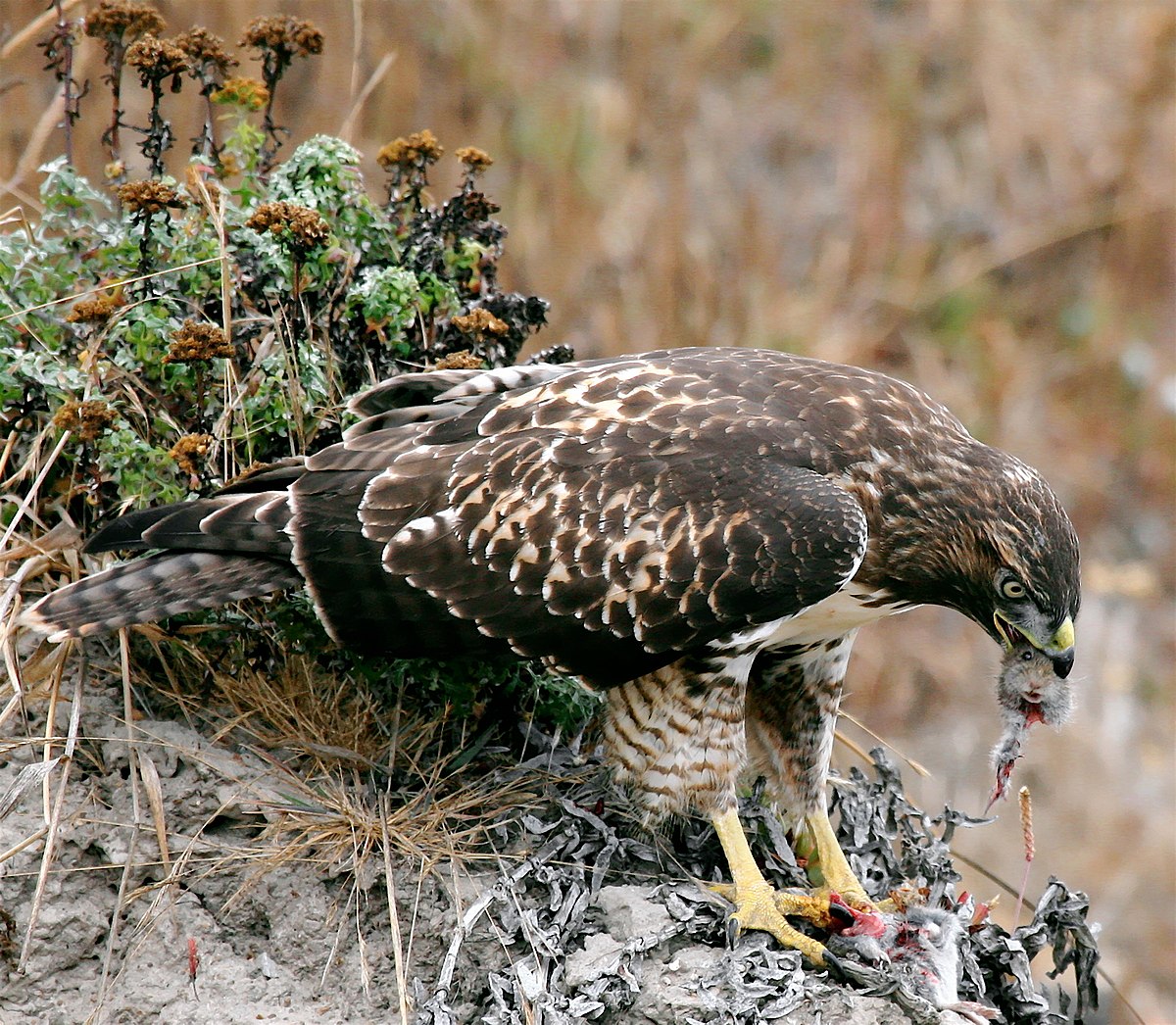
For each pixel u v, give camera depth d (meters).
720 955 7.86
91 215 9.78
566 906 8.05
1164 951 13.96
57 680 8.34
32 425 9.24
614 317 16.58
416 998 7.93
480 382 8.61
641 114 18.95
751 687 9.07
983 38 21.41
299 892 8.16
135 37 10.06
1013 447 18.28
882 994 7.79
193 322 8.78
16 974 7.84
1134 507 18.41
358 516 8.06
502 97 18.00
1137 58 21.28
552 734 9.37
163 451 8.82
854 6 21.45
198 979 7.95
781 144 19.94
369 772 8.73
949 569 8.61
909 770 14.83
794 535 8.01
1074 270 20.02
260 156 10.73
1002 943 8.36
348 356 9.52
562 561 8.00
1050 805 15.02
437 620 8.12
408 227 10.11
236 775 8.41
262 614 8.99
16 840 8.00
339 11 16.38
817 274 18.41
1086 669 16.56
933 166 20.39
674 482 8.05
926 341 18.55
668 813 8.50
